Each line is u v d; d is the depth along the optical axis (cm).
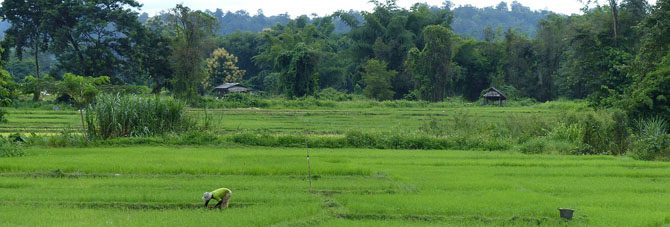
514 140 3272
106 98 3144
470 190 1853
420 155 2722
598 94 5225
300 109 6644
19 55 7494
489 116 5172
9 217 1405
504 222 1452
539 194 1770
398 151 2902
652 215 1493
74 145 2966
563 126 3241
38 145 2953
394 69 10125
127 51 7644
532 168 2325
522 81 9662
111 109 3095
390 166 2347
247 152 2755
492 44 10269
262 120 5006
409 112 6131
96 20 7269
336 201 1652
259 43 12738
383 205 1589
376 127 4428
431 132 3409
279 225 1393
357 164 2348
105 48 7419
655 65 3881
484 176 2108
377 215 1516
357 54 10681
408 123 4875
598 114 3334
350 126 4538
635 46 5800
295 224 1405
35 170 2122
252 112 5938
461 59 10100
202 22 7075
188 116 3297
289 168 2180
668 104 3472
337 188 1856
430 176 2091
